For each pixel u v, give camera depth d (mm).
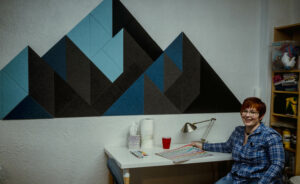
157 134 2676
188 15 2738
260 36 2965
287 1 2955
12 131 2254
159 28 2645
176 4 2695
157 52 2641
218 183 2240
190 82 2762
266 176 1981
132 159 2121
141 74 2596
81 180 2465
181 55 2723
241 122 2955
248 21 2953
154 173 2729
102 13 2463
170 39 2682
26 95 2273
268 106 2930
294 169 2658
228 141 2408
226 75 2893
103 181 2529
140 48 2586
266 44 2902
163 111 2682
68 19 2369
